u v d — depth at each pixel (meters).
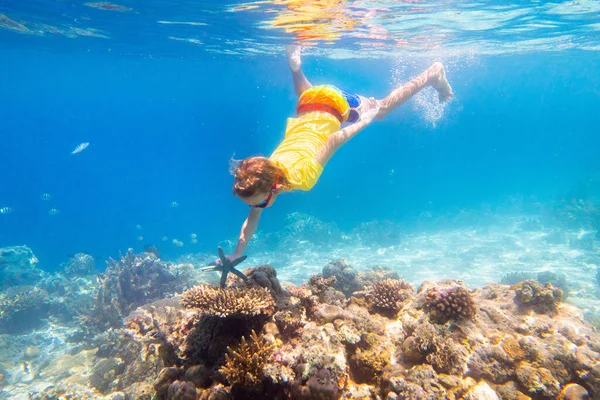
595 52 29.77
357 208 40.62
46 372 10.74
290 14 13.53
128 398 7.30
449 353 4.04
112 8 13.58
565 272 16.56
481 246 21.48
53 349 12.32
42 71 51.56
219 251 4.12
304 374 3.58
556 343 4.21
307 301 4.80
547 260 18.33
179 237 33.97
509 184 53.12
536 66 41.19
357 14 13.70
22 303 14.25
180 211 50.66
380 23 15.45
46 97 123.38
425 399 3.56
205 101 135.00
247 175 2.75
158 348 5.17
